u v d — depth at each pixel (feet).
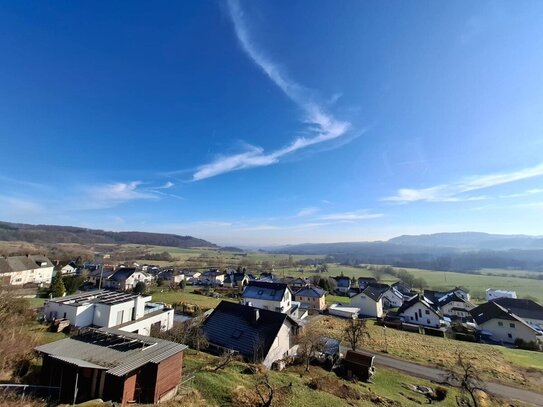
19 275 229.86
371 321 193.06
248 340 87.76
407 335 154.20
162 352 49.49
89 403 40.50
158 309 113.70
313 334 110.11
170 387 49.16
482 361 116.16
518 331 169.68
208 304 173.88
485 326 179.63
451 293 271.08
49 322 84.94
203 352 83.41
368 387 78.43
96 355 47.52
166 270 339.77
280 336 91.25
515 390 90.12
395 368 102.01
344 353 110.73
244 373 66.64
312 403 57.67
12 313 69.62
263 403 52.24
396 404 67.87
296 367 86.02
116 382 43.73
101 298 99.40
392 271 497.46
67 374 46.26
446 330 176.65
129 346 51.57
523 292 339.98
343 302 255.29
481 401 77.66
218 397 53.06
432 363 109.50
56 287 153.89
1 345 49.29
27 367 51.19
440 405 73.72
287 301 187.11
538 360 125.08
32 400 41.37
